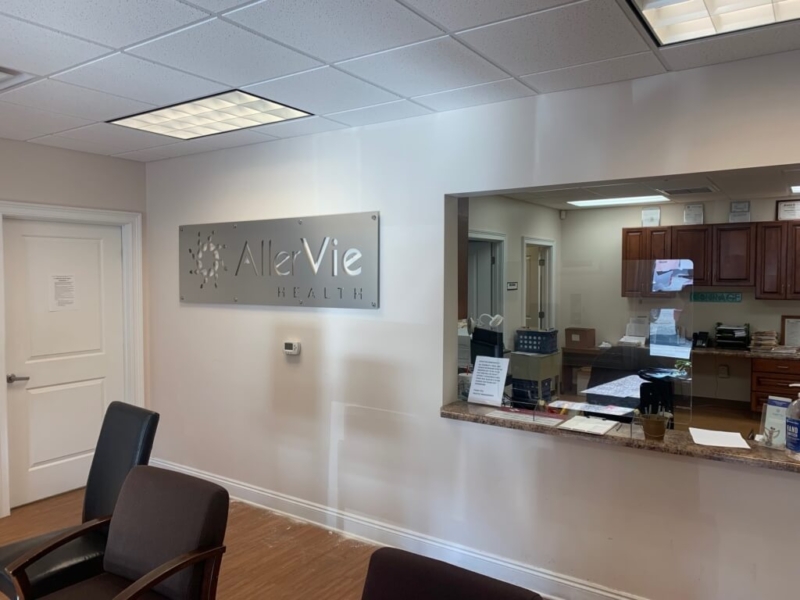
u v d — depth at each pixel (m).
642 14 1.91
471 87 2.62
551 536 2.79
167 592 1.95
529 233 5.85
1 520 3.64
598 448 2.65
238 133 3.50
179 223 4.24
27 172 3.76
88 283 4.20
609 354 3.46
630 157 2.52
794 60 2.17
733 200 5.41
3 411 3.69
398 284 3.22
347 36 2.07
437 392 3.10
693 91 2.37
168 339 4.36
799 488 2.22
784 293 5.18
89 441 4.23
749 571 2.33
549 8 1.84
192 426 4.25
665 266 3.53
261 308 3.83
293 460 3.72
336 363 3.49
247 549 3.28
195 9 1.86
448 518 3.09
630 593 2.60
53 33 2.05
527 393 3.15
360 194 3.35
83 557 2.31
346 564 3.11
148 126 3.41
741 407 5.17
